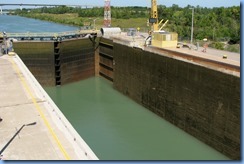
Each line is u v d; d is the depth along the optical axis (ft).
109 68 201.16
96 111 144.25
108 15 269.23
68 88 187.01
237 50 170.81
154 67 141.79
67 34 201.05
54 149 58.18
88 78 212.02
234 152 97.86
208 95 108.58
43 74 187.83
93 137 113.29
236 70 95.81
